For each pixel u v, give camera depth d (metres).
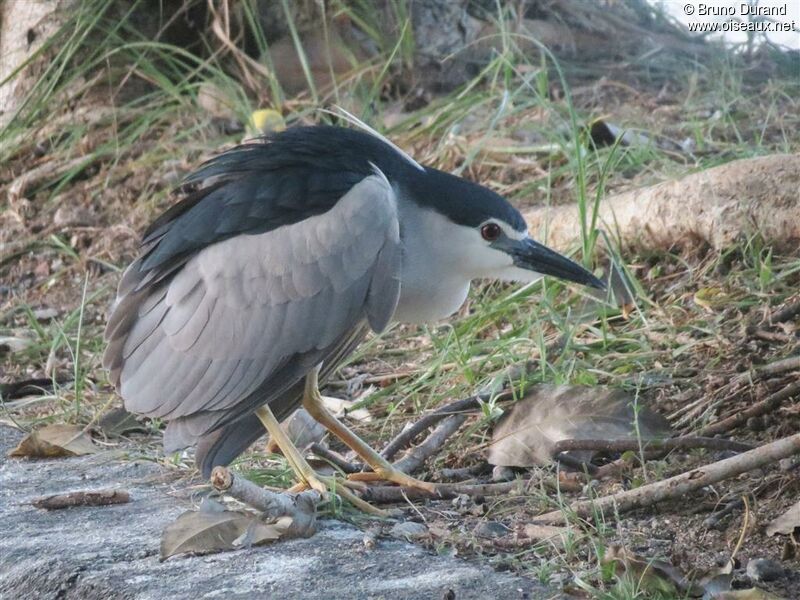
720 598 6.84
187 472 9.66
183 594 7.30
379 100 16.08
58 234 15.38
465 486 8.87
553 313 11.02
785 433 8.88
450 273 9.69
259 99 16.27
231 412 8.76
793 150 13.41
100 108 16.94
